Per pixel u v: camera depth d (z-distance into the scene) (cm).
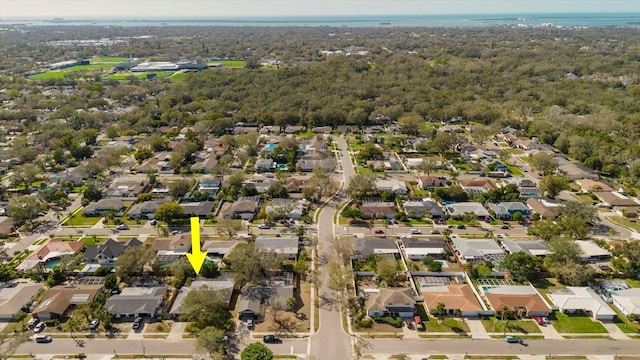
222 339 8381
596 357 8375
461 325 9275
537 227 12912
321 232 13262
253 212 14362
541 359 8312
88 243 12612
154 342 8769
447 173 18175
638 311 9406
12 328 9188
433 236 13000
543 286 10600
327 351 8525
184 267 10694
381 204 14775
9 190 16262
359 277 11075
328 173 17250
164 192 16238
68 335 8975
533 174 18000
